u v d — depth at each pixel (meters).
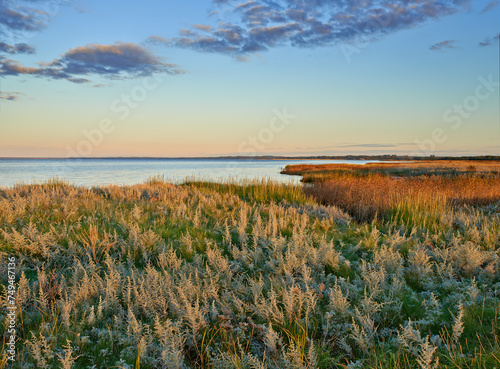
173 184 15.55
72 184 13.52
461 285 4.18
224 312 3.27
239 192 13.83
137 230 5.92
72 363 2.58
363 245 5.94
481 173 26.09
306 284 3.87
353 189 12.70
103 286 3.82
